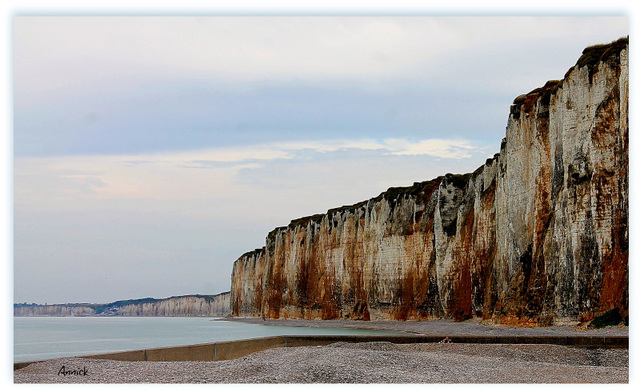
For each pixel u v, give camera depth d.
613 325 39.44
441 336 36.03
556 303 45.56
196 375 24.33
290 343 37.97
